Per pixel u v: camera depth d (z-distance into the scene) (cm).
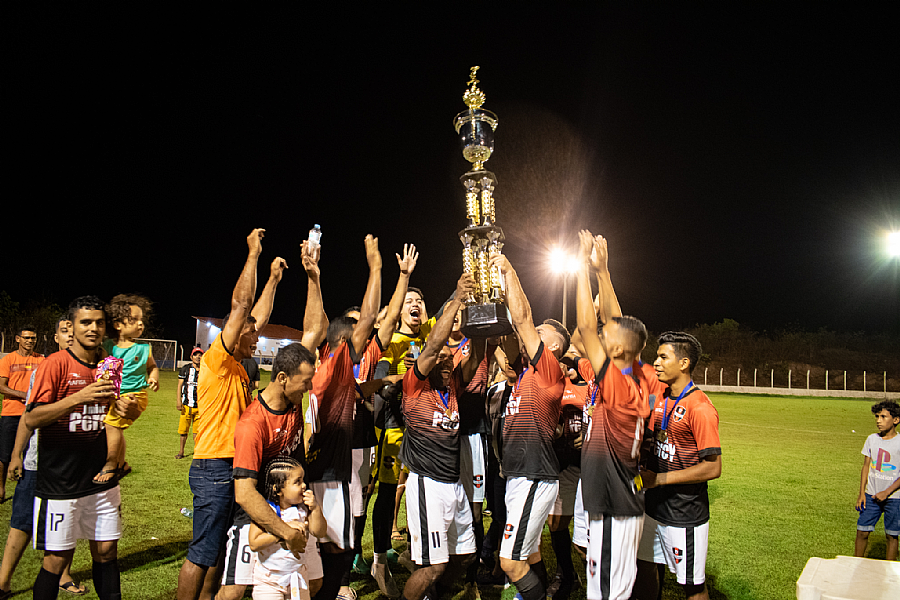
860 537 539
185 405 885
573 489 439
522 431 355
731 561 539
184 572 350
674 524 339
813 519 686
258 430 311
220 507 355
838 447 1273
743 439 1398
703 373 4609
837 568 243
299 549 299
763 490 838
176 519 595
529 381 358
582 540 407
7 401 641
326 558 358
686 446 343
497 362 412
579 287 332
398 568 509
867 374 4350
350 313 567
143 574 456
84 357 360
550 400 354
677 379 355
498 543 491
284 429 322
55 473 338
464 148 384
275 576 307
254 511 296
